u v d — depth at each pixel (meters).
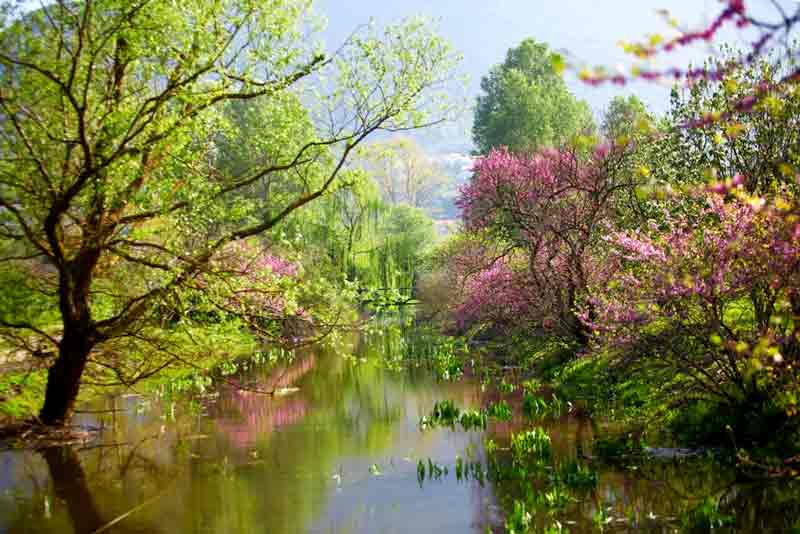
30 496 10.58
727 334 10.41
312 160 13.85
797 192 9.16
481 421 14.27
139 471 11.79
